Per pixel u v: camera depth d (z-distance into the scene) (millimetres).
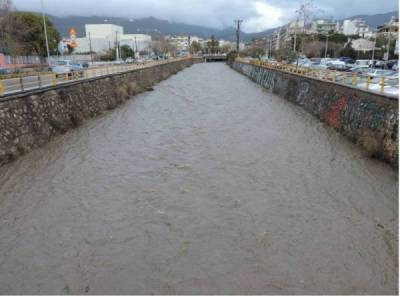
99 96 26938
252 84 50094
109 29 134875
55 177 13492
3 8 38844
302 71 33344
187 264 8438
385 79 18484
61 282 7836
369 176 13398
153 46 121375
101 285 7750
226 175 13805
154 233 9750
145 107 29406
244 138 19250
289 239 9375
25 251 8906
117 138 19172
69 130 20312
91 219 10469
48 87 19406
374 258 8531
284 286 7664
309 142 18312
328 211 10836
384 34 75000
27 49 50094
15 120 15562
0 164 13914
